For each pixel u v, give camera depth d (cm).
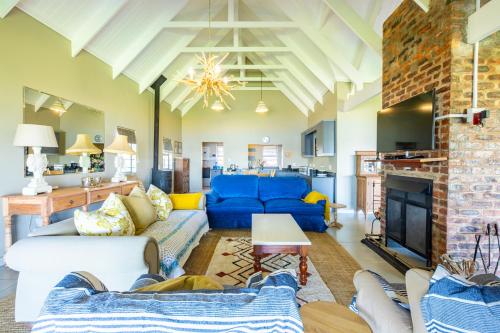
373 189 462
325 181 541
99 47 386
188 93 731
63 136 326
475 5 206
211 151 1072
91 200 306
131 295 67
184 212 329
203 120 866
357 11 354
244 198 425
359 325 92
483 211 210
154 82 579
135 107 523
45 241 146
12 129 260
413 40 260
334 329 90
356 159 521
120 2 328
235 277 234
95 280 80
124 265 144
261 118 866
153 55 492
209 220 391
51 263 142
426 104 226
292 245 221
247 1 475
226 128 866
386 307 95
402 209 274
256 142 865
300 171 777
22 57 271
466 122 209
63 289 68
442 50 219
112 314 62
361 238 353
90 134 380
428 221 233
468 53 208
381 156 322
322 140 552
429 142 221
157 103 584
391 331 87
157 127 586
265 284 70
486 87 208
